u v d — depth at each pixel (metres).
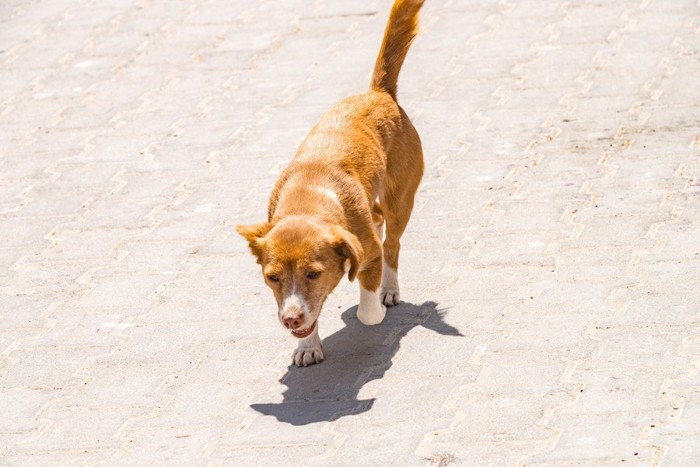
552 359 10.30
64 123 17.06
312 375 10.57
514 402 9.70
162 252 13.22
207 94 17.50
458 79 17.08
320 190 10.62
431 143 15.19
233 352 11.10
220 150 15.64
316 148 11.10
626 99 15.82
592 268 11.82
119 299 12.32
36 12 21.91
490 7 19.77
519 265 12.08
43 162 15.87
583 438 9.03
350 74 17.53
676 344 10.27
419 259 12.47
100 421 10.18
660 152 14.22
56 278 12.91
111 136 16.47
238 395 10.38
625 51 17.34
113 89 18.08
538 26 18.69
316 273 9.91
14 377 11.05
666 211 12.80
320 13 20.28
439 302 11.59
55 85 18.45
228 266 12.76
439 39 18.64
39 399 10.64
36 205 14.70
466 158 14.69
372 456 9.15
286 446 9.45
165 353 11.20
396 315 11.46
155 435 9.86
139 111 17.20
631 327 10.65
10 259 13.45
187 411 10.20
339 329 11.34
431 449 9.15
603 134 14.91
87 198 14.75
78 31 20.67
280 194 10.84
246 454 9.39
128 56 19.30
